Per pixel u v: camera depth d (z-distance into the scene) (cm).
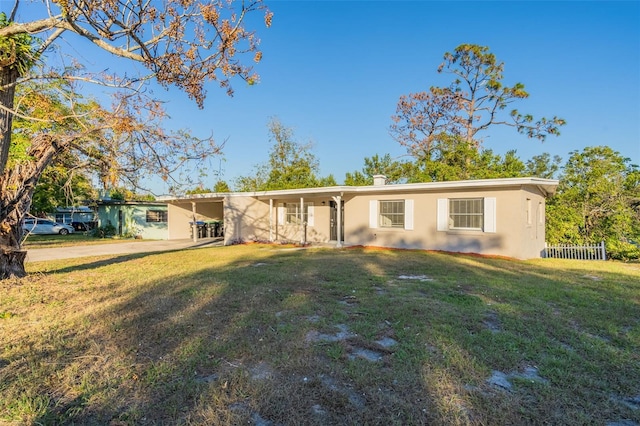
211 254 1230
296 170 2639
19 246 747
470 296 565
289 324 428
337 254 1186
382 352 348
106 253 1320
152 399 260
